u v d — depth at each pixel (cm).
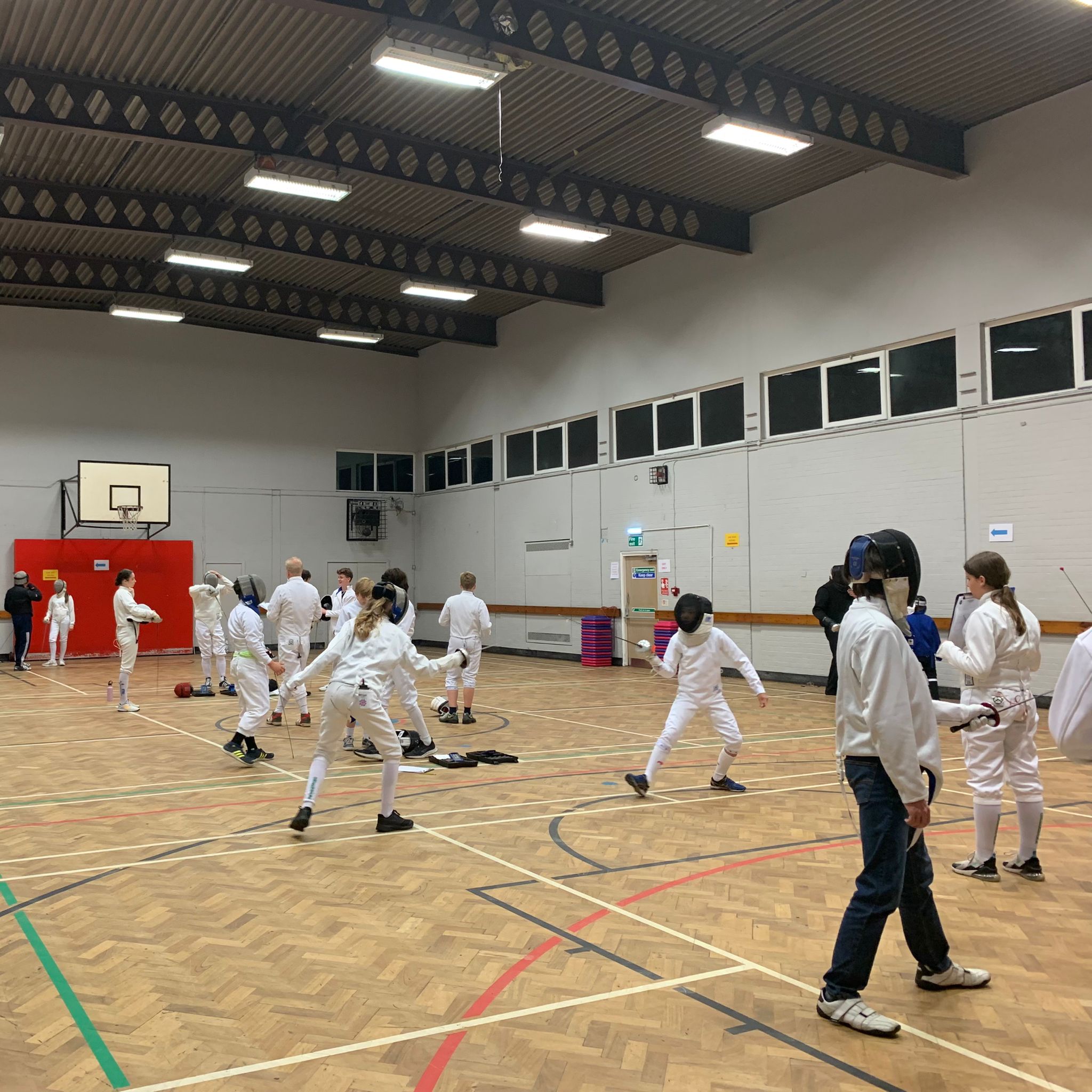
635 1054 311
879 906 326
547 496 1991
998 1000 354
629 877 508
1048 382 1157
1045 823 622
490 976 375
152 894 480
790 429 1485
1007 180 1188
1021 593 1169
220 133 1138
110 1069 300
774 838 588
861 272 1366
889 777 318
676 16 972
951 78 1102
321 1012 343
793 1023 334
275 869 523
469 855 550
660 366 1708
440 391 2345
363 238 1620
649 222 1516
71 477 2033
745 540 1541
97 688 1494
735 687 1440
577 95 1140
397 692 838
